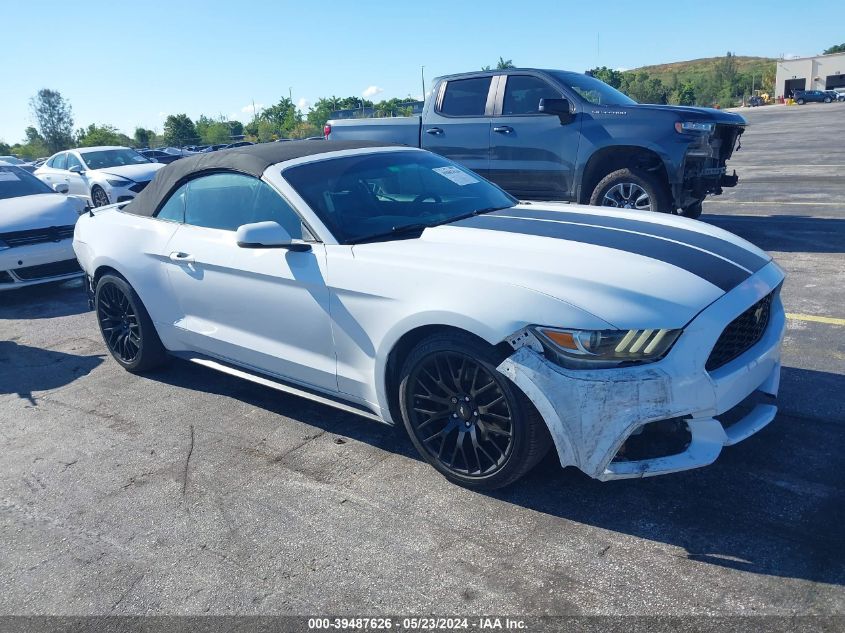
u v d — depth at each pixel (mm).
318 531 2918
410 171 4070
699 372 2598
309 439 3768
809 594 2320
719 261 3021
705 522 2748
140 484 3432
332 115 9781
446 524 2889
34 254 7203
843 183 11422
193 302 4172
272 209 3723
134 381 4840
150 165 14555
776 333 3076
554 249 3035
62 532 3086
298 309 3537
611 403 2572
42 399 4652
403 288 3066
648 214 3727
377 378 3266
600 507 2906
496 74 7941
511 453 2855
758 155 17656
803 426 3428
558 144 7488
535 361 2674
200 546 2891
